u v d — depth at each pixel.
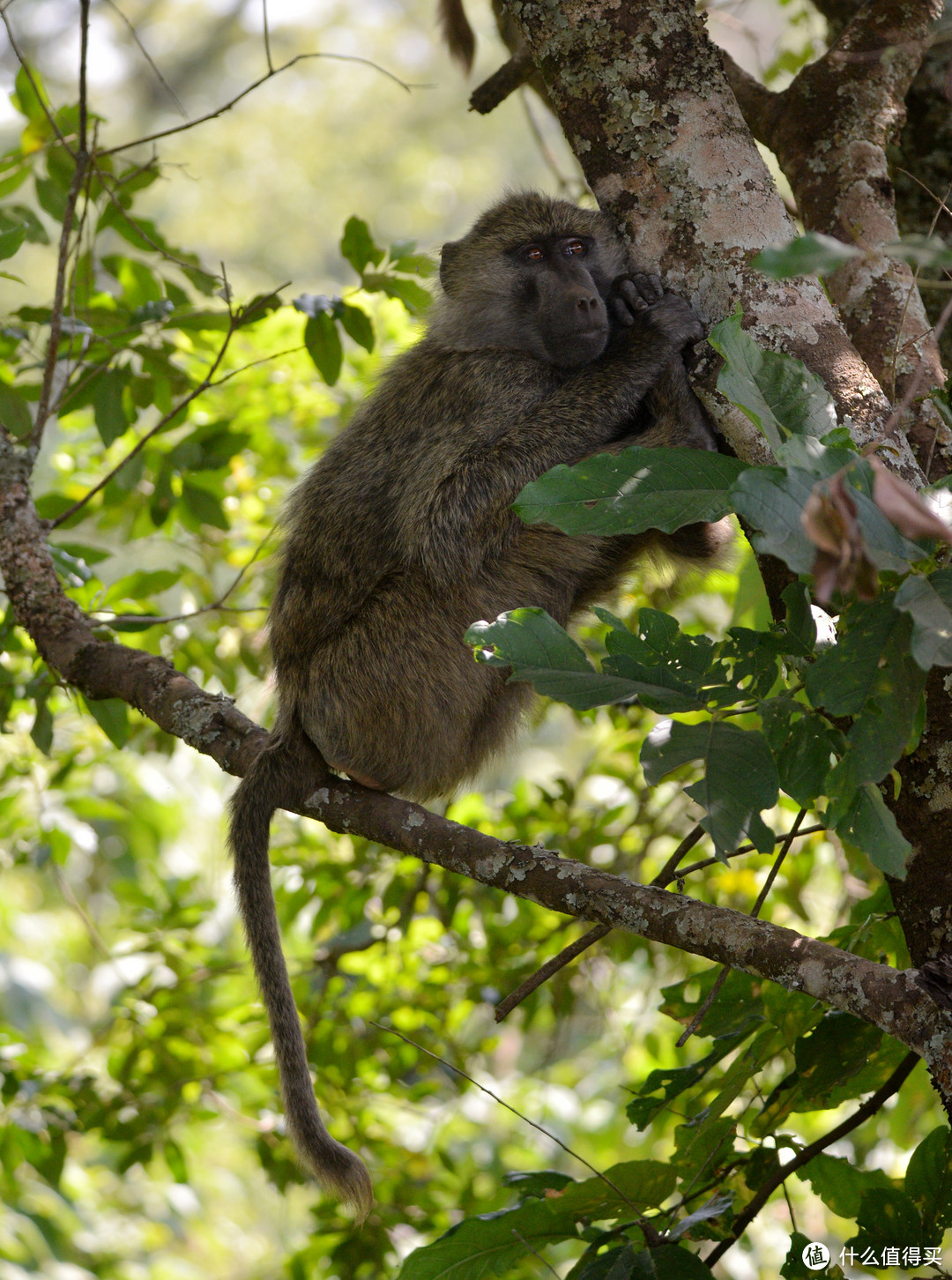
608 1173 5.72
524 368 7.20
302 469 11.94
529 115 10.18
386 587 6.98
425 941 9.95
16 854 10.20
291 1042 6.34
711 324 5.62
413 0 35.84
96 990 15.34
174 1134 10.98
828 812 3.91
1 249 6.59
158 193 34.25
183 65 36.19
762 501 3.57
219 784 14.52
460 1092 9.80
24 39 30.97
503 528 6.76
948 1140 5.57
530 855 5.31
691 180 5.66
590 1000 11.08
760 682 4.27
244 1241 16.56
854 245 6.18
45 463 14.56
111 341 8.46
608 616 4.43
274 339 10.96
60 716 10.79
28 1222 13.41
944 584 3.61
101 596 8.21
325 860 10.12
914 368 5.84
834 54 6.69
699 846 9.82
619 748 10.08
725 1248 5.83
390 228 35.19
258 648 10.46
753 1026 5.94
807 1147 6.00
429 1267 5.64
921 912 4.76
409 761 6.86
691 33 5.81
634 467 4.41
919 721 4.01
